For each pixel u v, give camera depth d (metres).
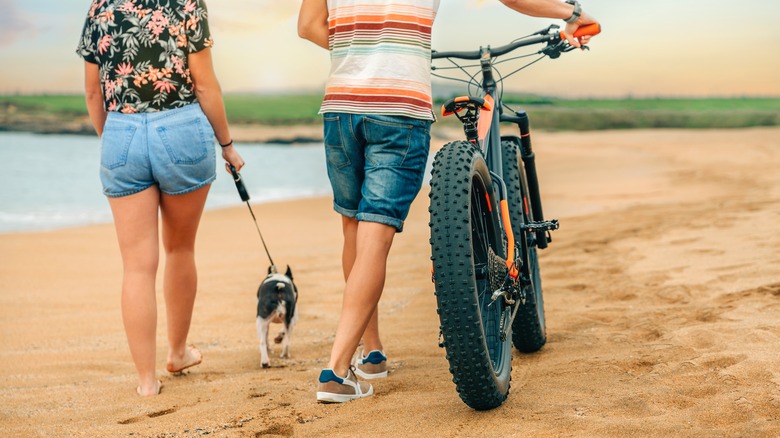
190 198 3.55
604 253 6.31
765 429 2.28
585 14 2.94
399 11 2.84
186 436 2.72
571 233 7.64
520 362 3.45
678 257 5.64
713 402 2.57
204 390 3.45
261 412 2.94
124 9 3.40
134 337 3.41
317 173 23.16
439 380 3.25
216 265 7.68
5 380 3.78
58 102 71.44
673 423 2.39
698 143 31.36
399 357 3.85
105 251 9.07
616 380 2.96
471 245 2.49
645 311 4.25
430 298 5.51
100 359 4.23
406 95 2.81
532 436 2.38
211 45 3.44
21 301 6.05
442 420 2.62
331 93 2.92
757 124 74.44
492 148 3.12
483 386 2.53
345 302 2.88
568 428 2.42
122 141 3.39
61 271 7.62
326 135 3.00
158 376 3.83
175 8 3.39
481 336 2.47
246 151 34.81
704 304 4.17
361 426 2.63
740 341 3.30
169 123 3.41
